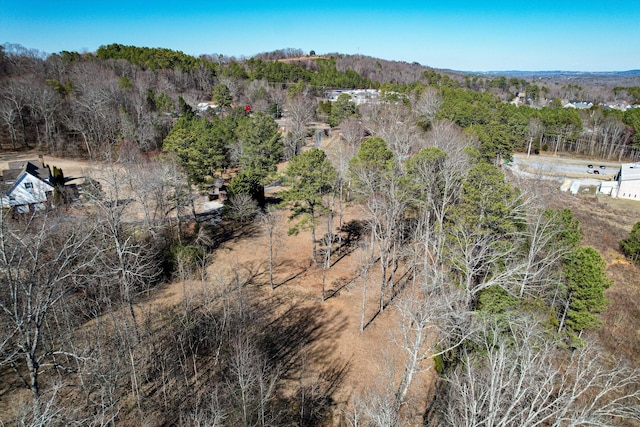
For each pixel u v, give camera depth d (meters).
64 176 57.00
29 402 19.94
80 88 75.94
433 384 24.33
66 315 23.02
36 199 41.41
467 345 22.59
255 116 59.06
